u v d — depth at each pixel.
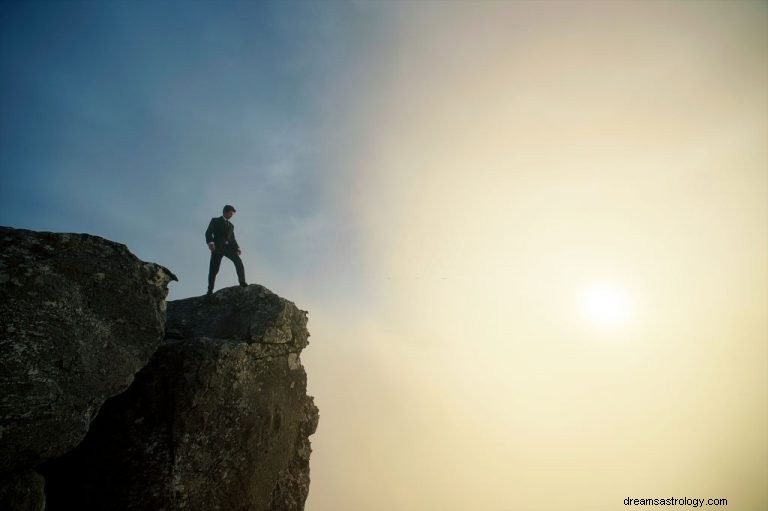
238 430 10.41
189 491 8.80
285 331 12.53
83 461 8.46
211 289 13.45
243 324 11.86
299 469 13.05
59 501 8.05
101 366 7.36
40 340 6.53
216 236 13.68
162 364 9.62
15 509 5.84
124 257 8.49
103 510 7.97
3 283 6.38
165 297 9.16
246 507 10.22
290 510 12.00
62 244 7.51
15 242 6.89
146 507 8.14
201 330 11.71
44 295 6.84
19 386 6.06
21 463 6.16
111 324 7.83
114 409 9.03
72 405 6.75
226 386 10.30
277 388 12.10
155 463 8.57
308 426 14.00
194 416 9.36
